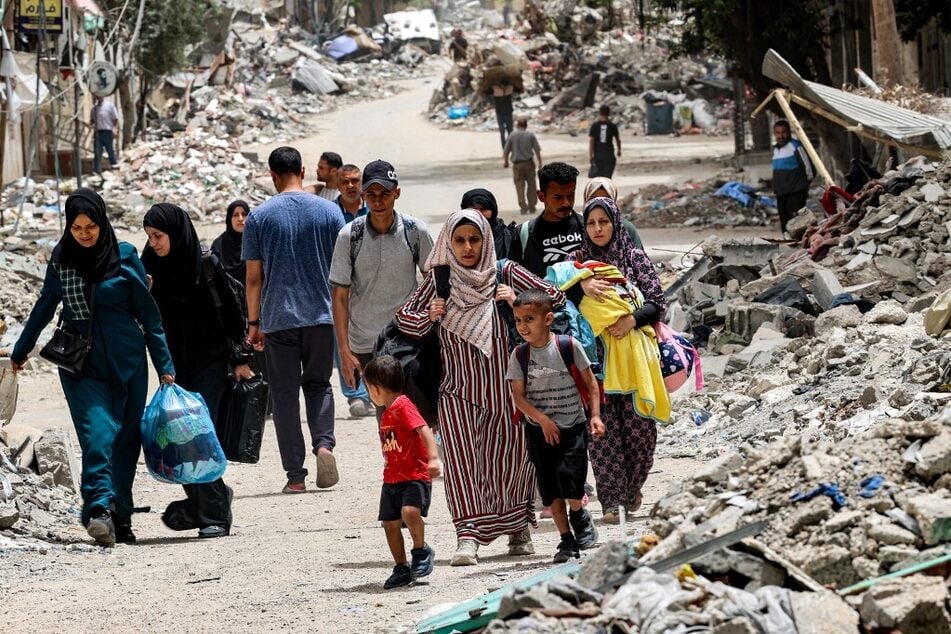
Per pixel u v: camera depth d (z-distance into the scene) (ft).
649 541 36.45
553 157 305.94
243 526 63.16
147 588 48.19
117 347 58.65
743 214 192.85
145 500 73.15
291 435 72.18
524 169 206.08
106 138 265.75
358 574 48.55
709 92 380.58
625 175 259.60
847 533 33.47
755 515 35.14
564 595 31.86
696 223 189.16
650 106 358.64
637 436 55.83
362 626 38.93
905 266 100.37
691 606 30.42
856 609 30.40
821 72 230.27
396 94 481.87
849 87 161.07
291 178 72.23
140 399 59.62
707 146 321.11
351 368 63.98
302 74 452.35
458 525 48.88
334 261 64.08
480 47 417.28
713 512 36.27
